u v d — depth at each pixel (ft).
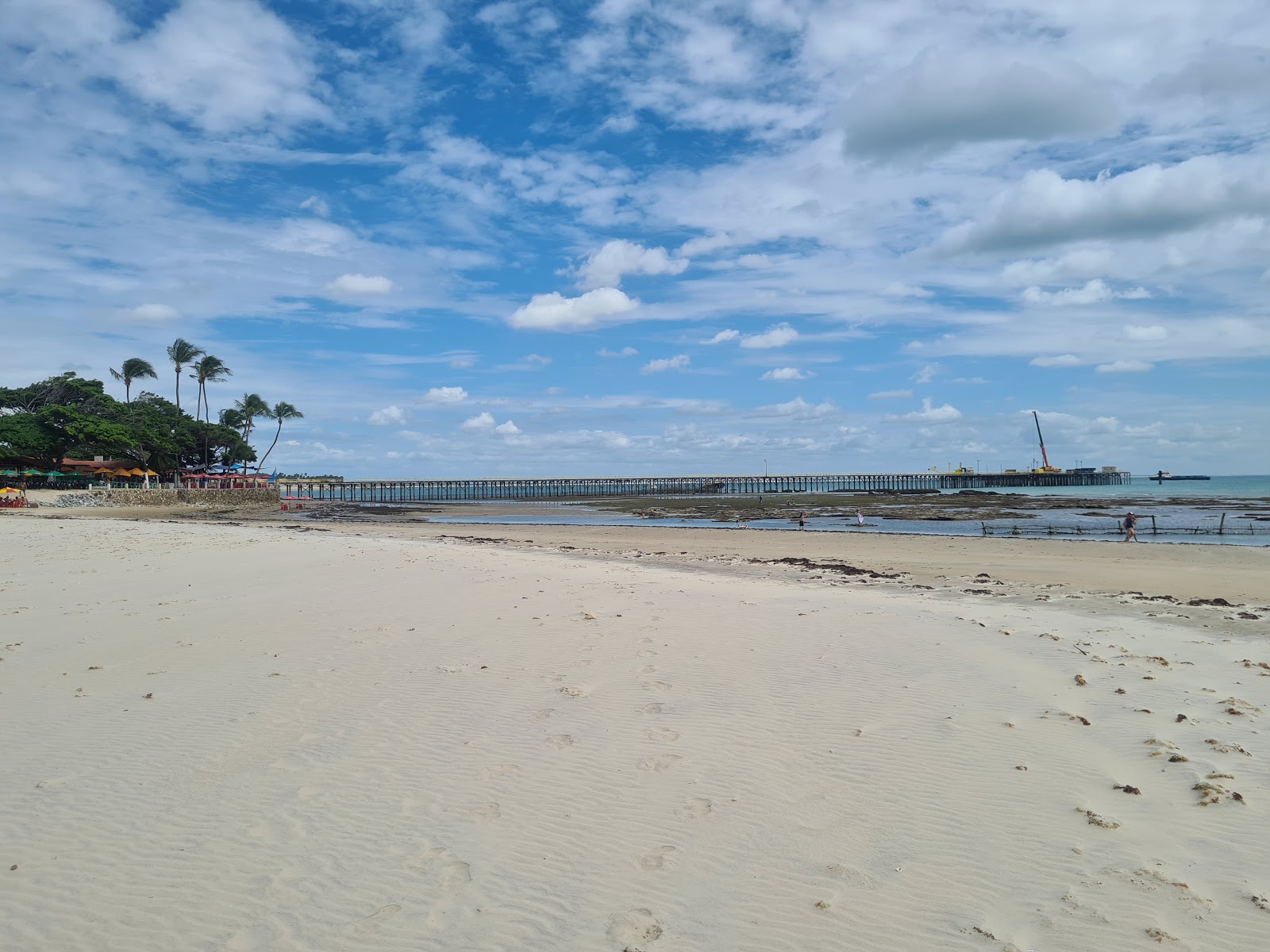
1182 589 60.85
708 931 13.88
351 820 17.87
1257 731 22.98
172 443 247.91
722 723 23.97
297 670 29.78
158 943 13.53
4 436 198.18
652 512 215.10
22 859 16.20
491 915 14.33
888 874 15.53
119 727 23.75
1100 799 18.63
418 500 356.18
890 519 169.89
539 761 21.15
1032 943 13.30
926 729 23.35
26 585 50.70
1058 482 480.23
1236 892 14.65
